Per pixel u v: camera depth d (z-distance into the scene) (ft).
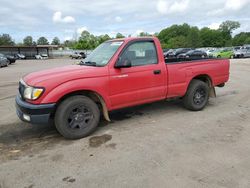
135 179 10.66
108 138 15.19
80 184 10.44
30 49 211.61
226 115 19.34
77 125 15.15
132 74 16.49
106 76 15.53
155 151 13.23
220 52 110.93
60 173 11.34
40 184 10.53
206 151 13.09
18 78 48.93
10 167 11.98
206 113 19.97
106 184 10.37
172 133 15.72
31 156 13.10
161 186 10.11
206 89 20.71
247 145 13.76
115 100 16.11
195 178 10.61
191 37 318.65
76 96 15.07
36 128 17.34
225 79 22.29
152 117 19.12
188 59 20.94
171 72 18.31
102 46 18.47
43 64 110.22
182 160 12.18
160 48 17.97
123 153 13.12
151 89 17.47
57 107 14.67
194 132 15.81
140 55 17.08
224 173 10.95
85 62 17.74
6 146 14.46
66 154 13.21
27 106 13.97
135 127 16.98
